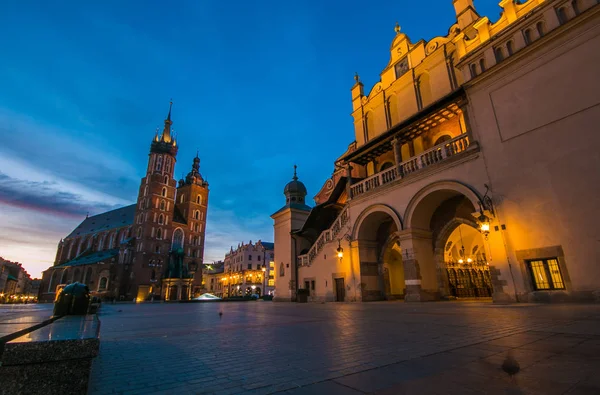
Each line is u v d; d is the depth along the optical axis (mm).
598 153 11445
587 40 12344
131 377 3463
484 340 4926
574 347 4117
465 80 16406
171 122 97562
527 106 13664
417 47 25406
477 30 18797
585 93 12094
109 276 76938
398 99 26109
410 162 18812
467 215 17906
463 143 16078
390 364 3729
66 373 2168
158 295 71625
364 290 21250
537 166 12977
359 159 24391
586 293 11039
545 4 13750
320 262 26078
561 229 11961
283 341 5695
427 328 6559
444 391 2693
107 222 104438
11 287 114750
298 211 33625
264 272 99625
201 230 93875
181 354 4723
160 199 84688
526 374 3062
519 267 12867
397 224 18844
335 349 4770
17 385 2020
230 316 12438
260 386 3059
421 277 17453
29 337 2260
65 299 5805
